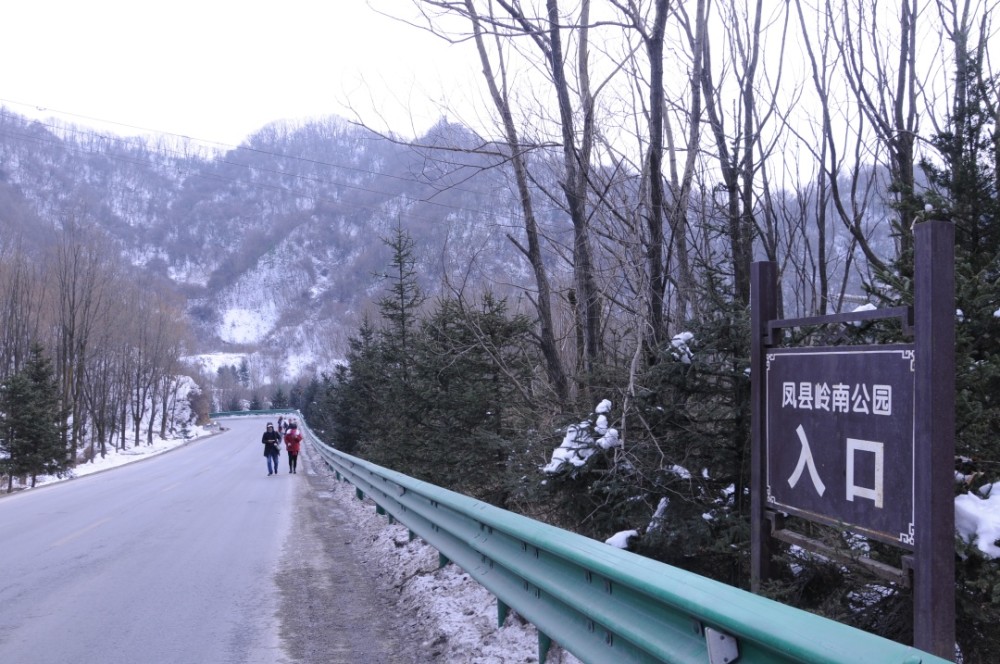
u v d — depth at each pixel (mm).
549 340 13109
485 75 12062
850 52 10281
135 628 6375
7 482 38219
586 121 11297
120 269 76562
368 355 29078
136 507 16344
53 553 10133
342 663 5465
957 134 5371
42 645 5883
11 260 60531
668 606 3320
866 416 3789
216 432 104000
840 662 2213
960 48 7395
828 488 4059
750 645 2814
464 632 5742
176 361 93375
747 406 6625
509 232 14203
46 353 60344
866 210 12773
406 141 11203
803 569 5594
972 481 4754
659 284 9586
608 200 12438
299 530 12391
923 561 3387
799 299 13273
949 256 3428
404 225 24250
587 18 11930
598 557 3965
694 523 6531
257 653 5688
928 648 3342
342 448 39906
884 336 5301
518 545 5414
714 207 10609
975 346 4863
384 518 12695
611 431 7277
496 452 15664
